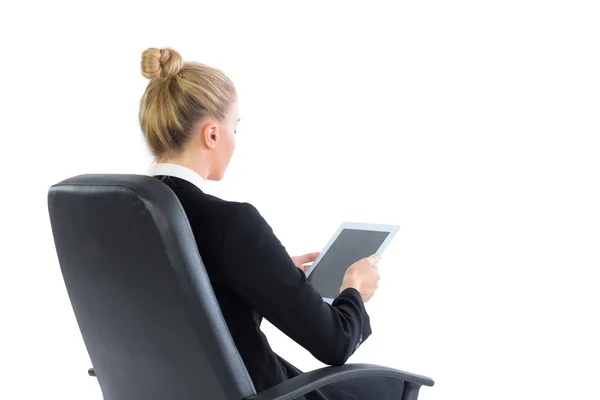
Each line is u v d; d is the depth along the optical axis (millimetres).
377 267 2047
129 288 1732
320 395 2025
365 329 1946
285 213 4195
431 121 4121
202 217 1771
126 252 1697
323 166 4203
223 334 1686
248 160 4172
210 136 1873
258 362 1874
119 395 1938
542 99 3973
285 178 4203
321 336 1807
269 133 4188
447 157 4129
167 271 1648
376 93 4160
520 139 4020
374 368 1880
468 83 4070
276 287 1762
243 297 1800
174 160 1878
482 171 4086
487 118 4070
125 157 3730
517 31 3961
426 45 4098
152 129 1871
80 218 1765
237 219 1748
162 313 1697
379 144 4180
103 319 1844
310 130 4199
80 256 1812
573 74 3908
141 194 1644
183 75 1864
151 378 1811
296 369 2156
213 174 1929
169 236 1636
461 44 4051
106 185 1695
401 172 4172
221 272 1760
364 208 4199
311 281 2172
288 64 4184
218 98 1868
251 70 4172
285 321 1793
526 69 3971
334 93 4184
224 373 1688
